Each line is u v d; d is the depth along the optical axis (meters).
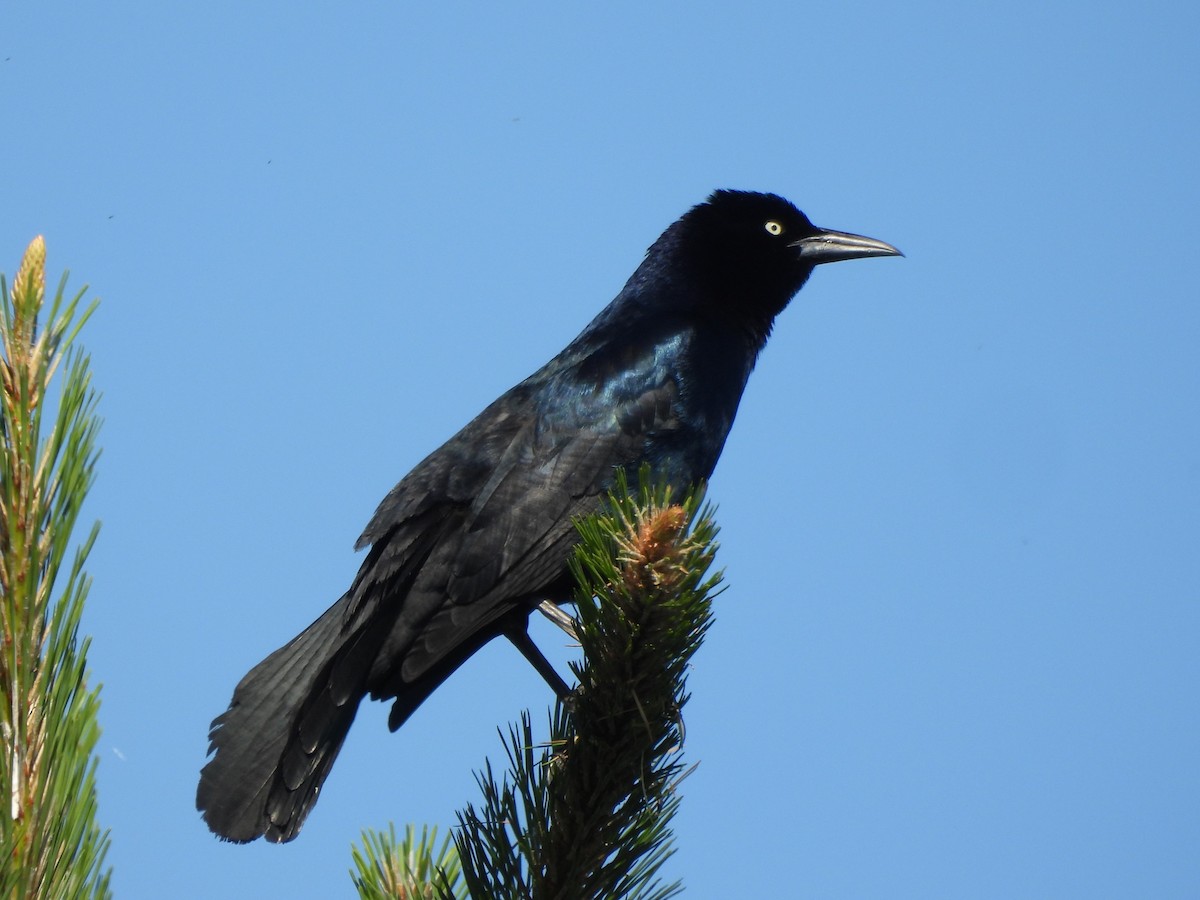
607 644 6.49
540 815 6.44
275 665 10.24
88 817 5.27
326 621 10.98
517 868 6.35
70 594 5.43
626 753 6.47
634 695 6.44
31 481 5.55
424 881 6.45
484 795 6.47
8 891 5.04
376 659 10.98
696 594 6.46
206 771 9.43
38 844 5.17
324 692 9.97
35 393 5.67
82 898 5.17
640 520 6.54
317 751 9.65
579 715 6.57
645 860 6.44
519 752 6.55
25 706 5.37
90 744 5.35
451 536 11.71
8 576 5.42
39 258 5.82
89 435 5.68
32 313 5.76
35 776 5.30
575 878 6.38
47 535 5.57
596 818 6.40
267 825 9.20
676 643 6.50
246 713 9.81
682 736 6.75
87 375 5.76
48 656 5.40
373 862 6.47
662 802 6.52
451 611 11.34
